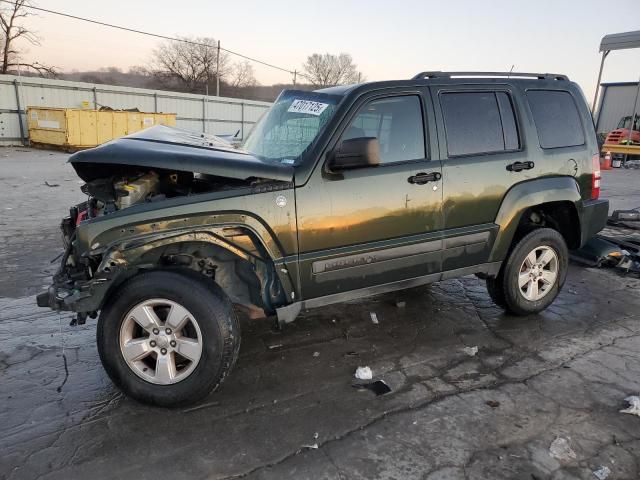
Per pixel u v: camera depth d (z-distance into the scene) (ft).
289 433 9.49
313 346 13.26
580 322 15.10
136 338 10.32
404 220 12.03
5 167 58.23
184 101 129.59
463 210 12.90
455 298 17.02
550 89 14.74
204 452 8.91
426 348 13.20
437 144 12.50
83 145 87.15
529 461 8.73
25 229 26.48
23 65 169.27
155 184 10.81
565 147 14.75
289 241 10.67
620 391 11.09
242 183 10.50
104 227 9.70
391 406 10.43
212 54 245.24
